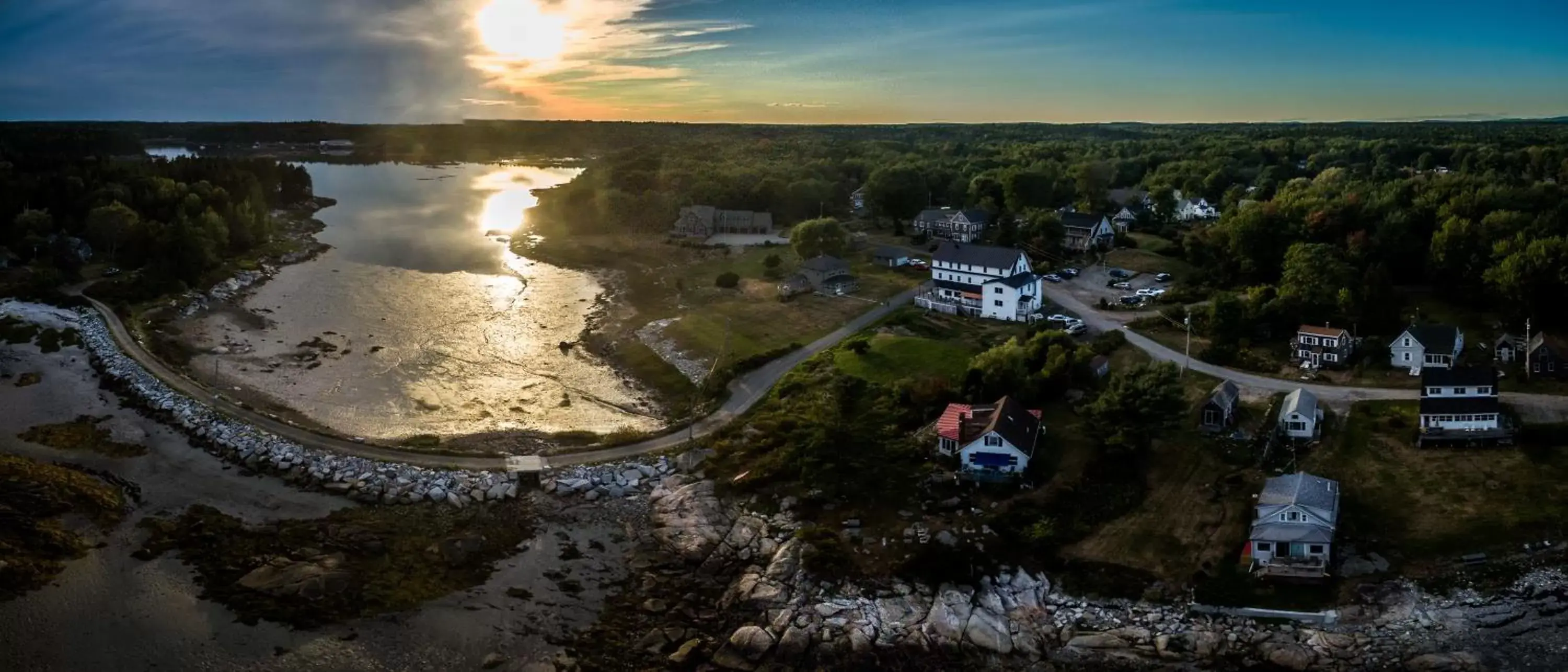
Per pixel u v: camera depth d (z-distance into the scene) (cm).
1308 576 6906
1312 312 11238
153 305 13712
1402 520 7488
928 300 13275
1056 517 7725
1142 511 7831
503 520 7975
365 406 10519
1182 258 15688
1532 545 7044
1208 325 11356
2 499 7825
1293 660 6256
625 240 19338
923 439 8956
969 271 13425
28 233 16225
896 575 7119
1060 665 6353
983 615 6712
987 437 8281
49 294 13750
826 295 14275
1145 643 6488
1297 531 7069
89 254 16388
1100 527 7650
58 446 9088
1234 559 7206
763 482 8394
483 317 14012
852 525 7712
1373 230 13662
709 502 8181
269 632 6462
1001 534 7500
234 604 6725
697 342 12288
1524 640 6281
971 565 7169
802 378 10594
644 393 11075
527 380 11469
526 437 9594
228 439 9169
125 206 17325
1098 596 6925
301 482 8506
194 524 7719
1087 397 9700
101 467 8700
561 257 17912
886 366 10762
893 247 17262
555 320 13900
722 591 7106
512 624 6656
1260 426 9006
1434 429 8494
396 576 7150
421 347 12612
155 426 9619
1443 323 11175
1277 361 10575
